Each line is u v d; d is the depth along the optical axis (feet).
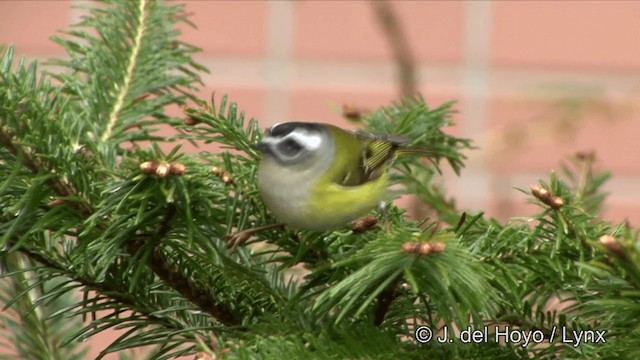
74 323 9.88
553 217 8.14
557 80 21.74
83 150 8.81
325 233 9.45
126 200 7.63
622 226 8.11
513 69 21.76
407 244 7.04
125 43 10.52
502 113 21.59
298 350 7.09
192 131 9.68
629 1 21.50
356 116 11.42
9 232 7.83
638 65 21.57
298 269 9.42
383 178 10.27
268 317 7.92
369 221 8.90
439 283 7.09
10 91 8.54
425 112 10.76
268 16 21.94
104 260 7.72
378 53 21.85
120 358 9.87
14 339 9.70
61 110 9.00
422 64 21.84
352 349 7.43
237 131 9.69
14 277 9.64
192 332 8.47
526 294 8.59
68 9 21.27
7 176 8.28
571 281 8.10
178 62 10.48
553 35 21.71
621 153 21.62
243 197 9.02
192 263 8.28
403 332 8.33
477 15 21.79
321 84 21.99
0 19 21.29
